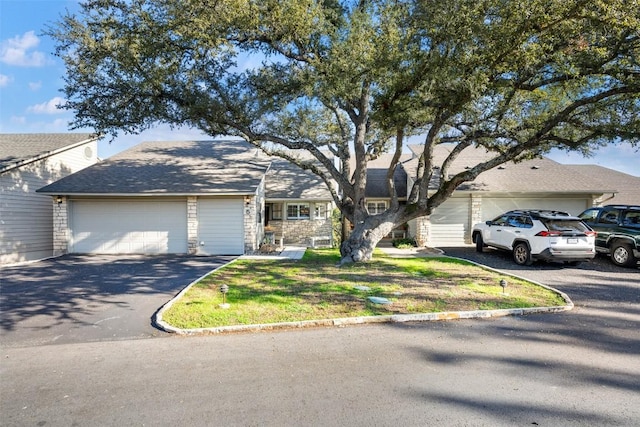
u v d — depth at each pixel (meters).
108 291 8.01
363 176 12.27
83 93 10.85
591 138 9.68
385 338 5.12
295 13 8.71
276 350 4.70
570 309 6.48
